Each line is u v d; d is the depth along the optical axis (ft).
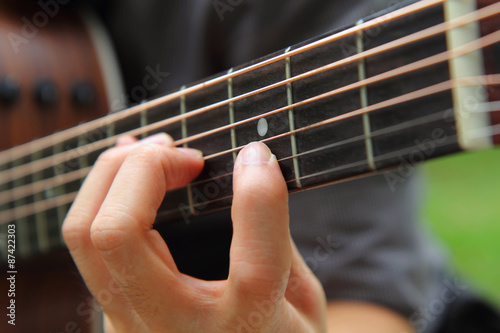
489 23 1.36
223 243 2.15
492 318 2.48
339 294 2.16
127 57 2.59
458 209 6.73
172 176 1.60
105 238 1.55
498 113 1.37
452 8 1.38
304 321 1.70
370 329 2.05
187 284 1.61
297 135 1.51
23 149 2.09
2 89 2.24
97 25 2.58
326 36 1.49
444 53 1.39
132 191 1.56
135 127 1.77
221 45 2.33
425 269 2.39
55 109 2.36
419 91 1.41
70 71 2.41
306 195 2.19
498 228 6.03
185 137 1.65
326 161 1.49
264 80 1.54
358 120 1.46
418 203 2.59
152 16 2.44
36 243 2.11
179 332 1.60
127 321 1.73
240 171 1.51
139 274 1.57
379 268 2.14
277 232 1.51
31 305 2.36
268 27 2.18
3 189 2.15
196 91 1.64
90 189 1.69
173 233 2.16
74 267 2.31
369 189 2.17
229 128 1.58
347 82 1.47
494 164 8.14
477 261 5.37
